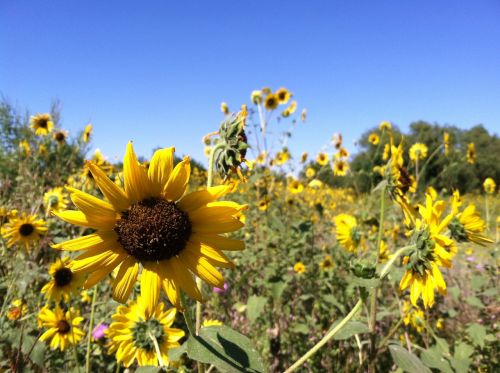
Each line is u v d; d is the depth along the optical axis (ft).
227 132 1.04
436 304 2.30
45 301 1.82
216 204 0.84
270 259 2.90
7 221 2.07
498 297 2.34
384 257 2.36
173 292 0.80
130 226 0.81
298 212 4.27
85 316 1.88
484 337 1.83
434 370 1.61
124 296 0.80
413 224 1.43
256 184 3.67
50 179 3.23
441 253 0.96
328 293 2.55
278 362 1.88
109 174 1.65
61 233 2.17
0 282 1.64
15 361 1.28
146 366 1.00
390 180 1.48
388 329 2.19
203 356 0.75
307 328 2.04
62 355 1.65
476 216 1.29
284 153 4.27
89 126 4.47
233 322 2.16
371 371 1.32
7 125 5.13
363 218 2.81
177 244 0.83
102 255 0.81
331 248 3.39
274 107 3.80
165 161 0.86
